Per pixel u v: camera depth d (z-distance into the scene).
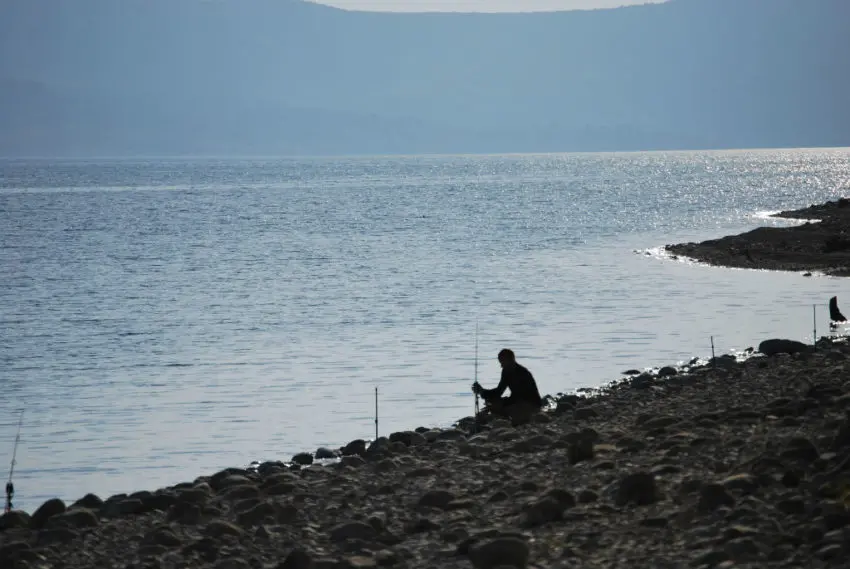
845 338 92.38
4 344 107.38
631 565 29.83
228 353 100.25
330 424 70.25
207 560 35.22
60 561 36.59
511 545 31.34
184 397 80.31
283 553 35.19
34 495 54.88
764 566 28.11
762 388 65.81
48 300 142.75
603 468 43.25
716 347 96.94
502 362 63.78
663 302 130.75
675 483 38.72
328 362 94.00
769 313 119.75
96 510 44.75
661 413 58.31
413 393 79.81
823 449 40.28
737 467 38.78
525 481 41.75
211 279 165.50
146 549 36.75
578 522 35.34
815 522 31.11
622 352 95.56
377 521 37.72
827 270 164.12
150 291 151.50
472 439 56.12
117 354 101.12
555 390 78.38
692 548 30.67
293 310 129.12
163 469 59.78
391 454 54.19
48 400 80.12
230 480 48.75
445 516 38.62
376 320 119.56
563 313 122.12
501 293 141.88
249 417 72.88
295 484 47.25
